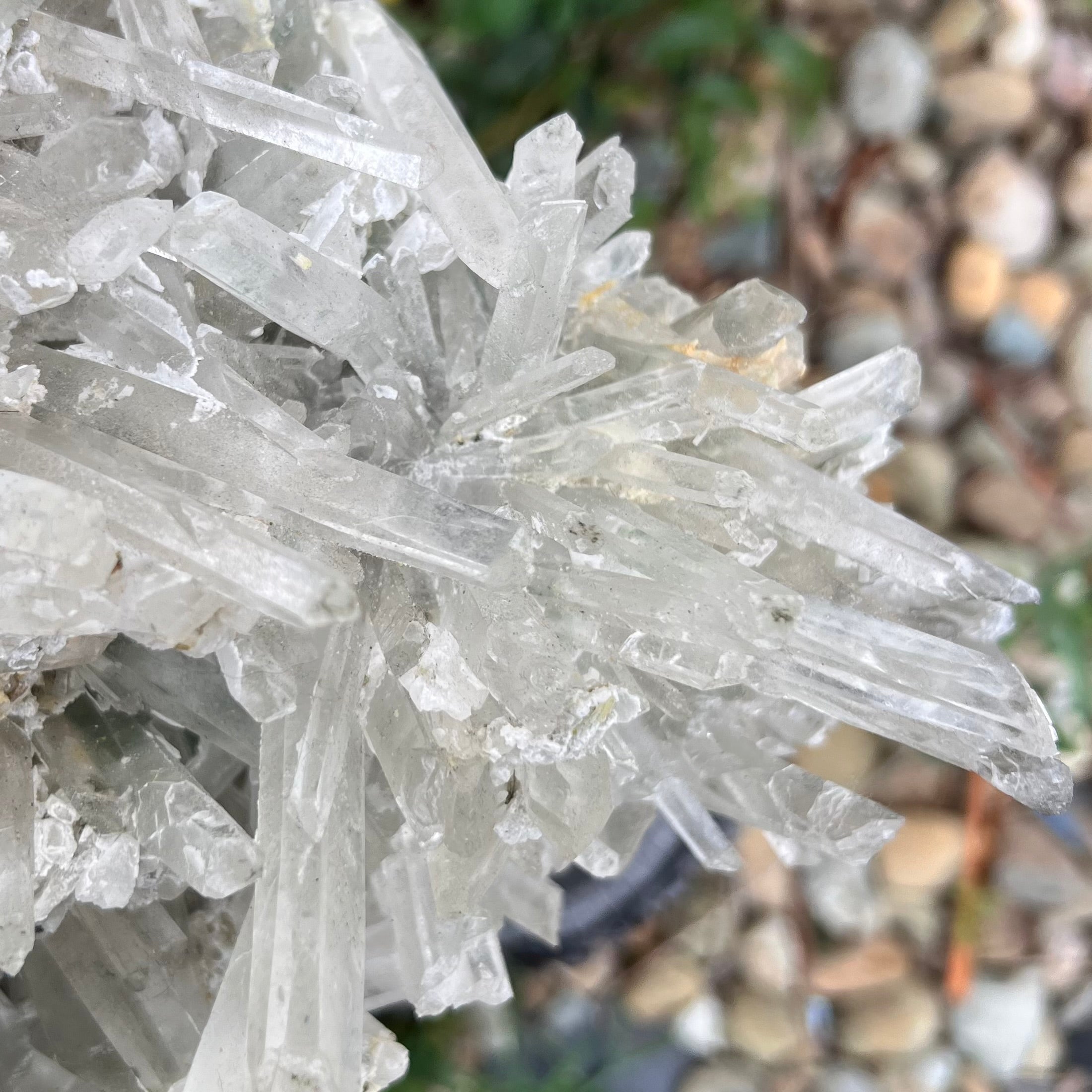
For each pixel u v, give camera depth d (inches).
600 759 10.9
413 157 9.4
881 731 11.1
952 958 24.6
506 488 10.7
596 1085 23.0
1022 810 24.6
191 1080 9.9
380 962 13.7
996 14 25.2
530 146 10.6
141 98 9.5
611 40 23.0
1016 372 26.3
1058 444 26.2
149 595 8.7
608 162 11.3
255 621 9.2
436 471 10.8
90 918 11.5
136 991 11.3
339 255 10.6
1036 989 24.7
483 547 9.1
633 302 13.3
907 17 25.6
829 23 25.4
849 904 24.4
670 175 24.1
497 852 10.8
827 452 12.3
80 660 10.5
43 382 9.3
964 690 10.6
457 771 10.5
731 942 24.3
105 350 9.9
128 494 8.4
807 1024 24.2
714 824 13.6
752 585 9.5
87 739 10.7
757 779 12.5
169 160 10.0
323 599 7.9
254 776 12.3
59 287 8.7
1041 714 10.7
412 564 9.3
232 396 9.8
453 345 11.7
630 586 10.0
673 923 24.0
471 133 22.2
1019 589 11.5
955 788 24.6
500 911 13.1
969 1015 24.6
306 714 10.1
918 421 25.8
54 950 11.4
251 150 10.6
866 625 10.6
